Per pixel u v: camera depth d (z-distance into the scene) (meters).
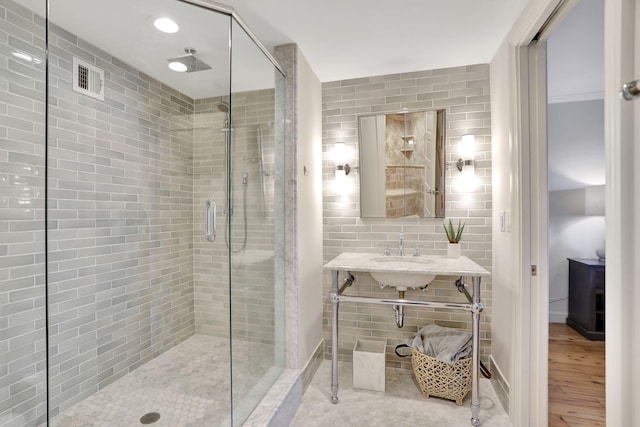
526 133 1.71
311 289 2.28
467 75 2.30
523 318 1.70
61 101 1.68
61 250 1.69
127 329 1.85
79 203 1.75
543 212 1.69
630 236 0.90
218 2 1.56
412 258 2.22
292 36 1.92
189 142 1.92
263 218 1.99
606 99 0.96
